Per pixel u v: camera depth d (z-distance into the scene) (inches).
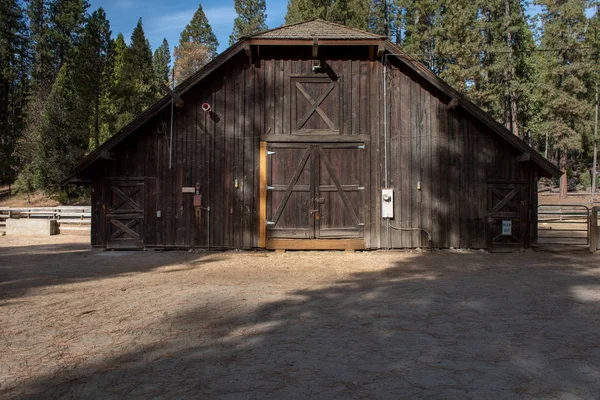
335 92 518.3
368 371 161.5
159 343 196.4
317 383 150.8
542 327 217.0
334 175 514.9
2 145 1790.1
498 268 401.7
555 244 512.7
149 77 1673.2
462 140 515.5
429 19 1660.9
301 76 518.3
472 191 512.7
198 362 172.4
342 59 519.8
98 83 1662.2
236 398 139.9
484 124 507.8
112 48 1754.4
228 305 264.7
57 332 213.8
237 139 518.9
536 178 519.2
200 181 519.8
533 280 342.6
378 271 389.4
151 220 522.3
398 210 512.4
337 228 511.8
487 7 1560.0
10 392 147.9
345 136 515.2
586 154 1967.3
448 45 1341.0
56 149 1497.3
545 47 1514.5
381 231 511.5
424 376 156.6
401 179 514.3
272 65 519.8
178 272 387.9
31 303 271.9
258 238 512.7
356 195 515.2
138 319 235.5
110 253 507.8
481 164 514.0
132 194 526.0
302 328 216.5
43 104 1583.4
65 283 338.0
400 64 518.6
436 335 204.7
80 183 567.2
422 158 515.2
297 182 514.6
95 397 142.9
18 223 827.4
